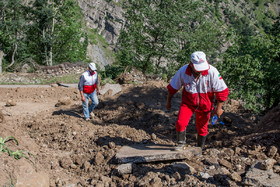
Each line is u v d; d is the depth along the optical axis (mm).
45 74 19703
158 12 21609
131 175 3951
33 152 4680
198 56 3539
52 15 24953
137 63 23750
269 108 13500
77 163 4645
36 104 9945
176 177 3688
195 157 4305
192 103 3889
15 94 11453
